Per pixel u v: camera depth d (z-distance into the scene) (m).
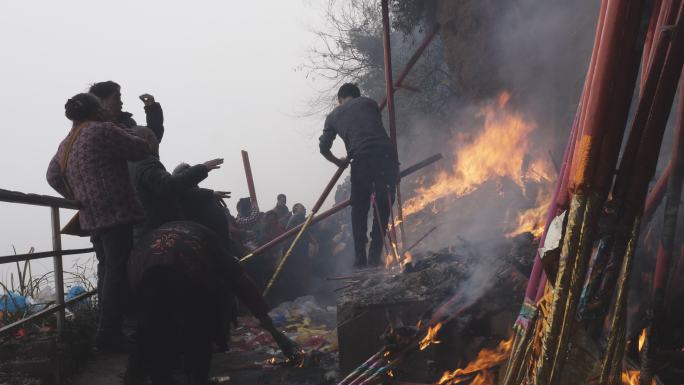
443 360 3.31
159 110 5.01
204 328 3.53
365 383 3.14
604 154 1.98
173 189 3.89
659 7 2.42
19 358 3.46
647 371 2.57
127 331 4.72
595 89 1.96
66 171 3.90
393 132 5.76
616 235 2.16
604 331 2.48
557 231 2.07
